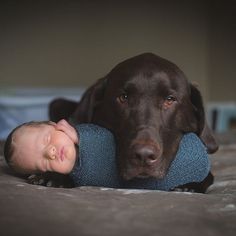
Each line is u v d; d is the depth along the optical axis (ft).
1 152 10.94
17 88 26.22
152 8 28.22
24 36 27.45
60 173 7.66
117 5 28.04
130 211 5.48
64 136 7.51
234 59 28.73
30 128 7.74
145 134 7.64
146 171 7.27
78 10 27.78
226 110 28.12
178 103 8.48
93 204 5.72
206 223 5.18
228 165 10.57
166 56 28.48
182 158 7.82
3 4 27.12
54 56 27.76
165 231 4.84
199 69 28.60
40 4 27.43
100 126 8.41
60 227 4.80
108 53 28.14
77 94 23.35
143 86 8.30
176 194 6.65
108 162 7.62
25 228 4.76
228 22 28.50
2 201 5.66
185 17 28.43
